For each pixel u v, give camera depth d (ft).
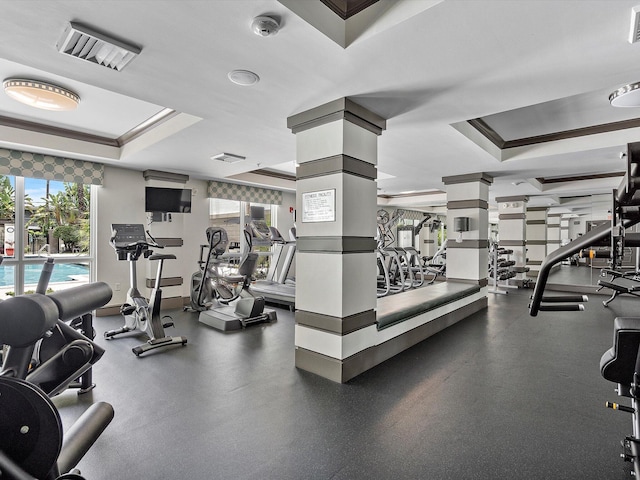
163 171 20.10
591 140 15.47
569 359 11.93
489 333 15.34
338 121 10.10
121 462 6.47
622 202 4.33
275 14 6.19
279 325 16.80
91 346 5.08
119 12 6.10
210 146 15.08
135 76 8.55
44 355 5.25
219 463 6.45
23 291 16.49
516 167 19.22
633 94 10.30
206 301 19.71
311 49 7.31
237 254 20.51
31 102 11.20
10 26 6.48
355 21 7.06
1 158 14.93
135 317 14.52
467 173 20.77
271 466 6.37
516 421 7.88
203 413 8.27
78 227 18.31
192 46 7.20
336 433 7.43
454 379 10.25
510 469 6.24
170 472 6.20
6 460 3.84
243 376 10.49
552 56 7.58
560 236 33.73
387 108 10.62
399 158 17.22
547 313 19.49
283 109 10.75
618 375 5.64
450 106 10.47
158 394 9.28
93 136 16.40
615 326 5.61
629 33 6.66
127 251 14.28
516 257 30.01
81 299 5.05
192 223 22.43
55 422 3.93
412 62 7.86
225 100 10.07
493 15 6.17
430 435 7.33
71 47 7.16
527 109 13.12
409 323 13.34
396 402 8.80
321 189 10.57
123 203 19.36
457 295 17.34
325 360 10.39
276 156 16.71
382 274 29.81
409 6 6.25
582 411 8.31
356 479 6.02
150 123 14.49
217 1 5.82
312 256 10.80
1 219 16.02
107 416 5.01
